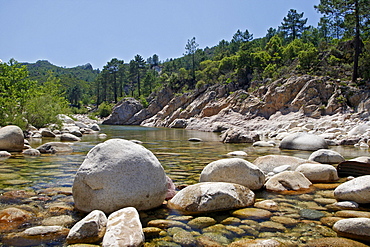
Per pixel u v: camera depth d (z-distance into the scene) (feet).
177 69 339.77
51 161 31.50
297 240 12.21
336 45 142.72
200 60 282.36
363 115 82.89
